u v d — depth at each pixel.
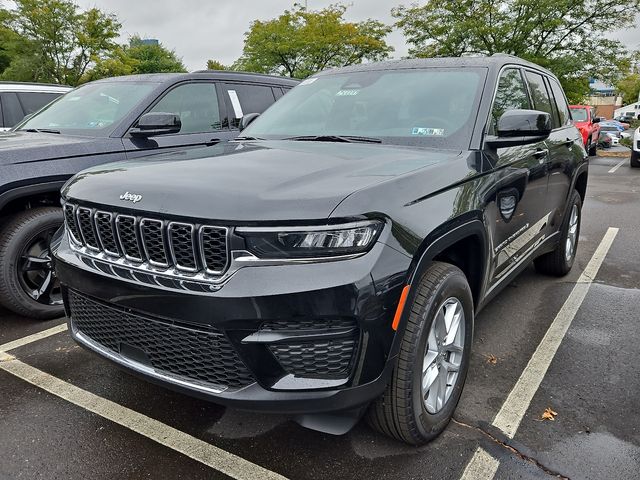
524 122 2.81
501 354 3.39
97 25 23.70
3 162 3.62
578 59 21.58
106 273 2.29
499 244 2.98
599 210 8.59
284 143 3.12
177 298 2.04
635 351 3.42
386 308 1.99
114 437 2.58
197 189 2.12
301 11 24.84
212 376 2.11
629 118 72.12
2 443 2.53
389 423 2.29
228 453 2.45
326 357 1.99
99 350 2.48
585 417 2.70
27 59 22.66
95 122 4.57
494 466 2.33
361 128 3.19
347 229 1.93
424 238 2.15
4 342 3.61
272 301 1.91
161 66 40.66
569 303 4.25
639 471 2.30
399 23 23.66
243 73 5.71
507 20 21.80
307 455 2.42
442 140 2.91
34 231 3.77
